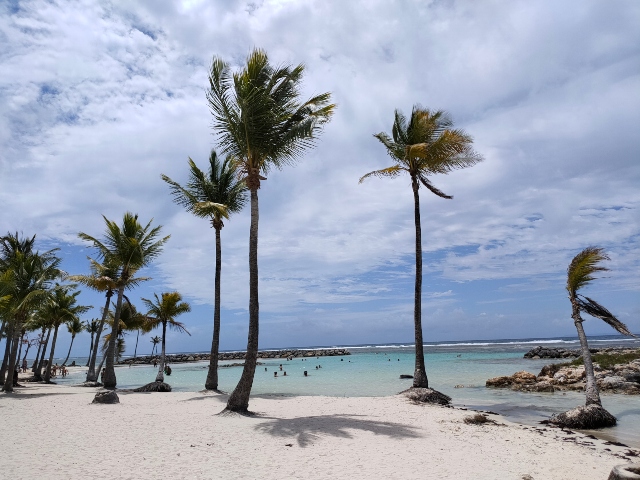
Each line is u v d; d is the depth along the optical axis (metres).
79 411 13.59
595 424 12.37
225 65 13.33
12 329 25.08
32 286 21.41
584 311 14.37
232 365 60.75
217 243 21.72
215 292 21.33
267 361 76.81
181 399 17.14
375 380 30.25
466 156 18.52
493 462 8.05
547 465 8.01
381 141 19.50
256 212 13.30
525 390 21.77
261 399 17.22
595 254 13.95
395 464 7.62
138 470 7.01
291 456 7.99
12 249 25.12
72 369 69.50
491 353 72.69
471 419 12.51
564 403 17.23
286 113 13.39
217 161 22.16
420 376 17.94
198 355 95.25
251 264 13.05
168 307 24.75
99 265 25.52
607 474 7.52
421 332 18.38
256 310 12.98
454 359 55.91
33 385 29.94
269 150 13.29
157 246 25.23
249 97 12.55
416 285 18.67
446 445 9.26
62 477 6.59
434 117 19.00
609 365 24.64
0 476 6.59
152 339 89.00
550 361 43.53
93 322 57.81
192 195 21.31
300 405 15.13
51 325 37.69
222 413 12.31
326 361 67.94
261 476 6.79
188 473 6.89
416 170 19.20
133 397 18.30
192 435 9.69
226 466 7.31
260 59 13.02
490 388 23.22
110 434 9.85
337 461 7.72
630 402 16.83
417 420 12.22
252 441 9.12
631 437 11.15
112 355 23.44
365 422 11.44
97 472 6.87
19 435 9.79
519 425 12.48
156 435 9.70
